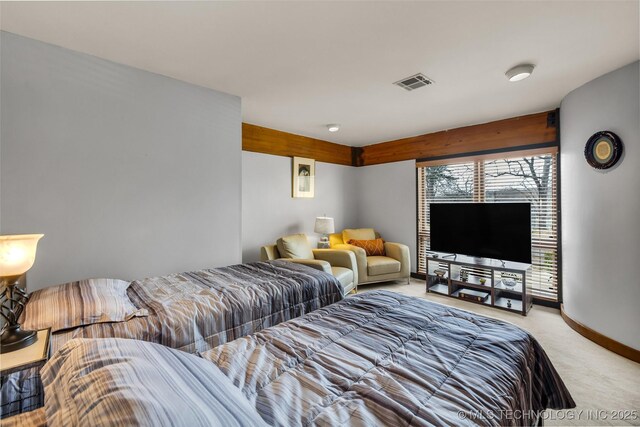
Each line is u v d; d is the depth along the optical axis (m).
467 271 4.02
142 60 2.26
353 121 3.90
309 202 4.80
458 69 2.41
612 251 2.47
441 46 2.06
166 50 2.12
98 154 2.21
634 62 2.28
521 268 3.34
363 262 4.23
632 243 2.32
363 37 1.95
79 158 2.13
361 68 2.39
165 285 2.11
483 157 3.96
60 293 1.64
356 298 1.93
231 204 2.95
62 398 0.70
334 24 1.81
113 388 0.65
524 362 1.21
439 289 4.11
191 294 1.91
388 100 3.11
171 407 0.62
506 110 3.44
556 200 3.40
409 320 1.55
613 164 2.44
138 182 2.39
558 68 2.40
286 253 3.84
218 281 2.24
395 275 4.45
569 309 3.03
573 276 2.94
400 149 4.93
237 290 2.03
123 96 2.32
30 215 1.96
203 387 0.80
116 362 0.80
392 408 0.85
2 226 1.88
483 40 1.98
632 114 2.31
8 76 1.89
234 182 2.97
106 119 2.24
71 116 2.10
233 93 2.91
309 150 4.78
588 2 1.61
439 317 1.61
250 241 4.08
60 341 1.30
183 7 1.65
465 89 2.82
